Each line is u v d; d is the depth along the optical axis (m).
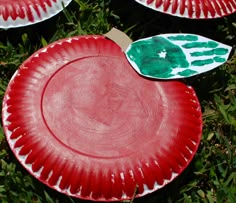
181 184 0.83
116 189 0.73
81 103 0.77
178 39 0.84
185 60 0.83
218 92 0.91
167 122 0.77
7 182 0.79
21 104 0.77
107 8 0.97
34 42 0.93
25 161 0.74
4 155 0.82
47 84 0.78
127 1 0.97
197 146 0.78
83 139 0.75
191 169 0.83
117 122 0.76
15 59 0.90
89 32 0.94
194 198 0.82
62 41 0.83
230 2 0.89
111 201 0.74
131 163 0.74
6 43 0.93
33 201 0.79
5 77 0.90
